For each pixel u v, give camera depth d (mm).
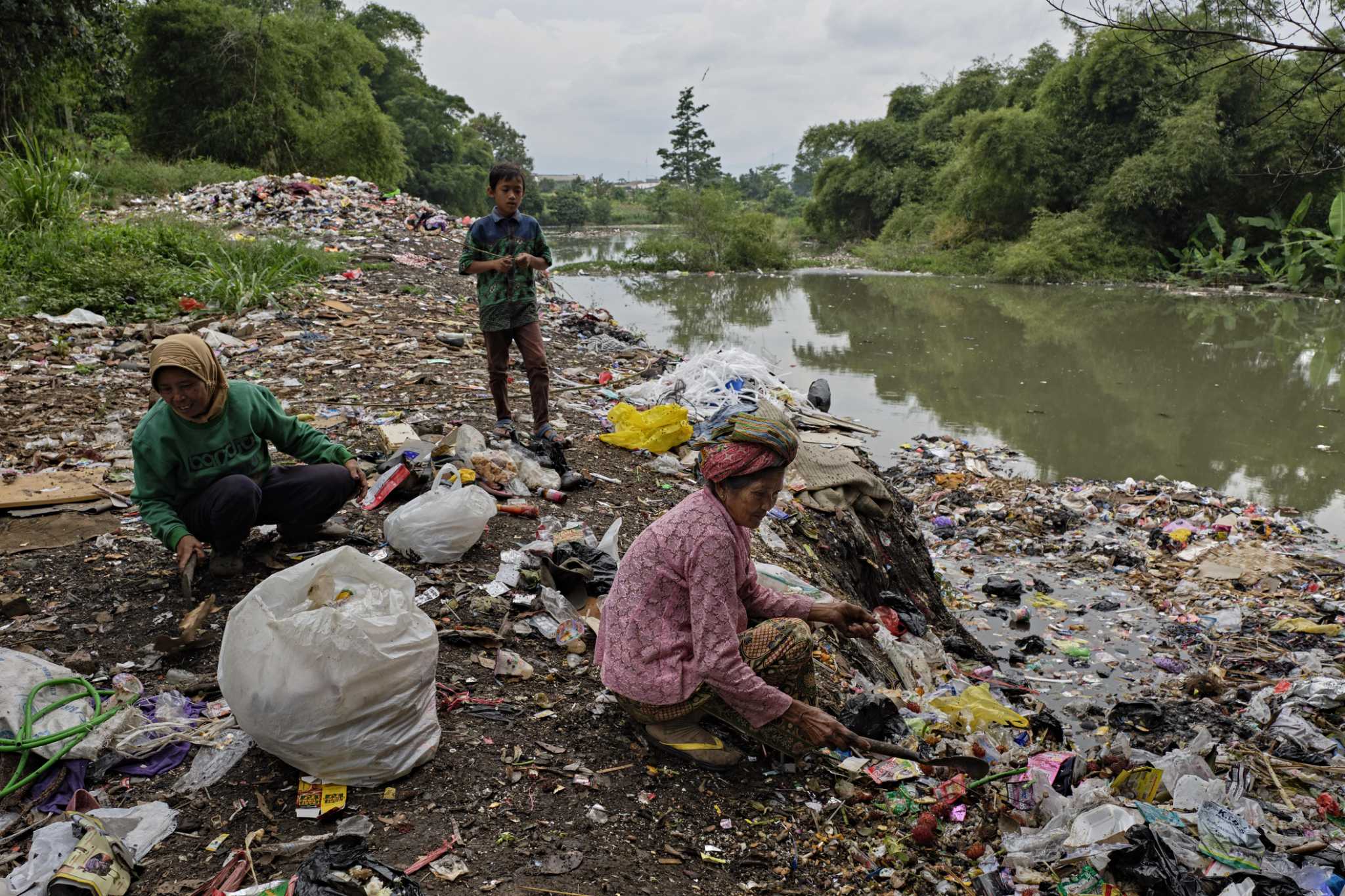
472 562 4230
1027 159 34375
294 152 29547
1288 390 13867
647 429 6195
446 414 6480
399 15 56438
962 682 4746
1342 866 3045
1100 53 31453
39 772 2650
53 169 11836
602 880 2479
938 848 2992
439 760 2891
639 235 67938
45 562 4023
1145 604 6734
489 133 88500
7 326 8172
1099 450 10836
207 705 3092
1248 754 4332
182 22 27312
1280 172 6906
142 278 9617
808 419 7164
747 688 2811
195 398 3434
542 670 3500
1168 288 28703
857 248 44094
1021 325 20406
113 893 2264
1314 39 5012
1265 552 7504
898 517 6398
